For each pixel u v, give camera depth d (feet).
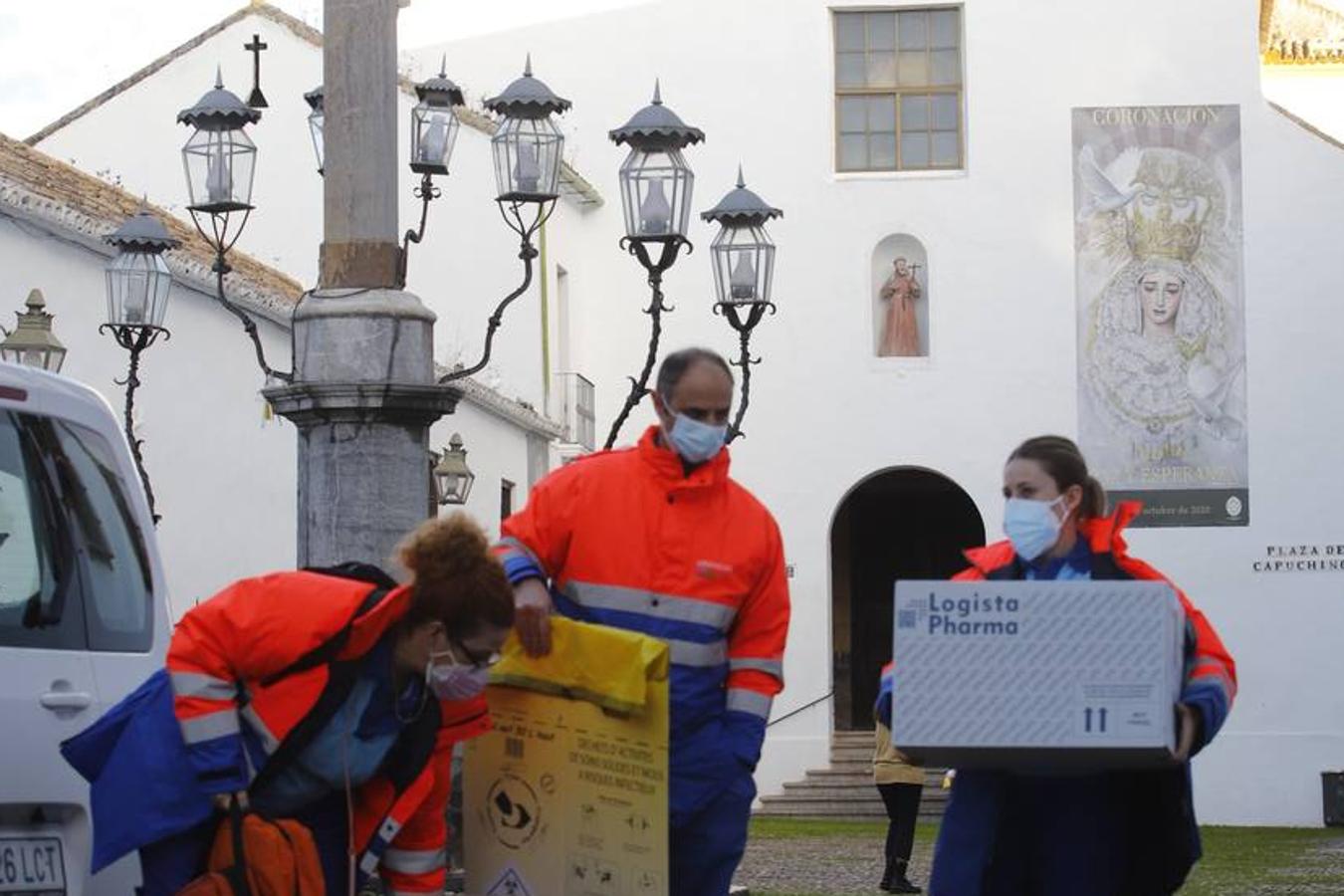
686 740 21.76
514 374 99.40
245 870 18.28
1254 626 104.17
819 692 103.91
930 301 106.32
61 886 21.71
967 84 106.93
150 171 94.63
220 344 67.56
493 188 98.63
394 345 29.71
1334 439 104.37
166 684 19.07
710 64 108.17
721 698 22.04
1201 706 18.83
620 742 20.79
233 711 18.57
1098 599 18.20
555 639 21.16
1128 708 18.12
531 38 109.19
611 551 21.74
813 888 56.54
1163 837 19.29
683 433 21.63
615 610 21.75
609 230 108.88
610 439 42.55
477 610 18.70
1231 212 105.60
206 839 18.86
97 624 23.00
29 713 21.63
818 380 106.32
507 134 39.42
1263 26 116.26
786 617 22.29
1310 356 104.83
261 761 18.81
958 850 19.48
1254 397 104.94
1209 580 104.58
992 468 105.50
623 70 108.78
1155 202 105.81
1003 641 18.31
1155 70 106.42
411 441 29.94
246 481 69.62
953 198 106.52
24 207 55.31
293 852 18.42
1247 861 70.44
